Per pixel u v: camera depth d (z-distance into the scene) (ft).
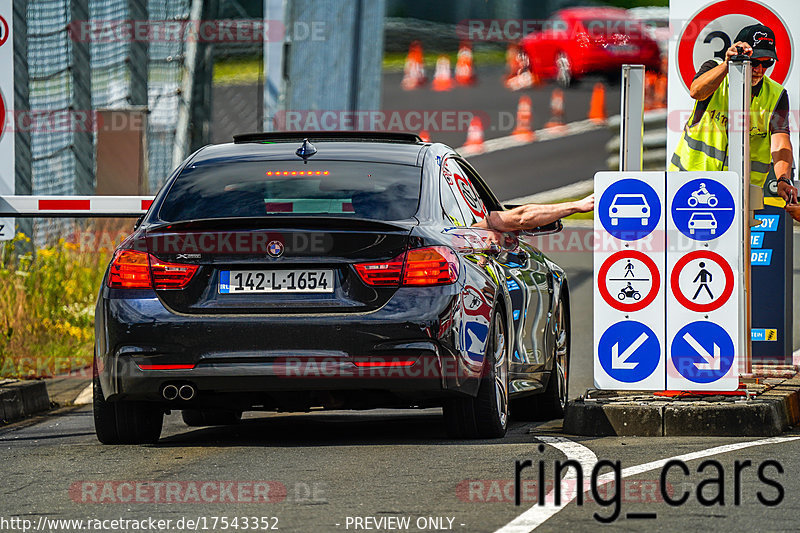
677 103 119.44
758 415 92.63
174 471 80.53
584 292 189.78
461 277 88.79
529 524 63.16
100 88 190.49
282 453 86.94
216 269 88.02
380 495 70.74
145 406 93.71
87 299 168.25
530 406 112.27
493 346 92.38
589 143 314.55
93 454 89.51
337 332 86.38
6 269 159.33
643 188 95.61
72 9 185.57
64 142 187.32
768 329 126.41
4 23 127.75
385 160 96.07
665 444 87.97
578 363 149.79
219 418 111.04
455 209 95.86
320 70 192.54
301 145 99.09
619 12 340.39
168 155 185.78
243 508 68.08
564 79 342.85
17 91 150.51
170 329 87.45
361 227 87.66
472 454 84.58
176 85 185.88
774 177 123.65
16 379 130.31
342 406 90.99
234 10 189.78
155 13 186.60
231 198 92.94
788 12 120.16
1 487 76.84
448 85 358.23
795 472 76.13
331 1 192.85
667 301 95.66
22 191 151.43
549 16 349.41
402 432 99.14
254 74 190.70
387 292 87.15
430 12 367.66
